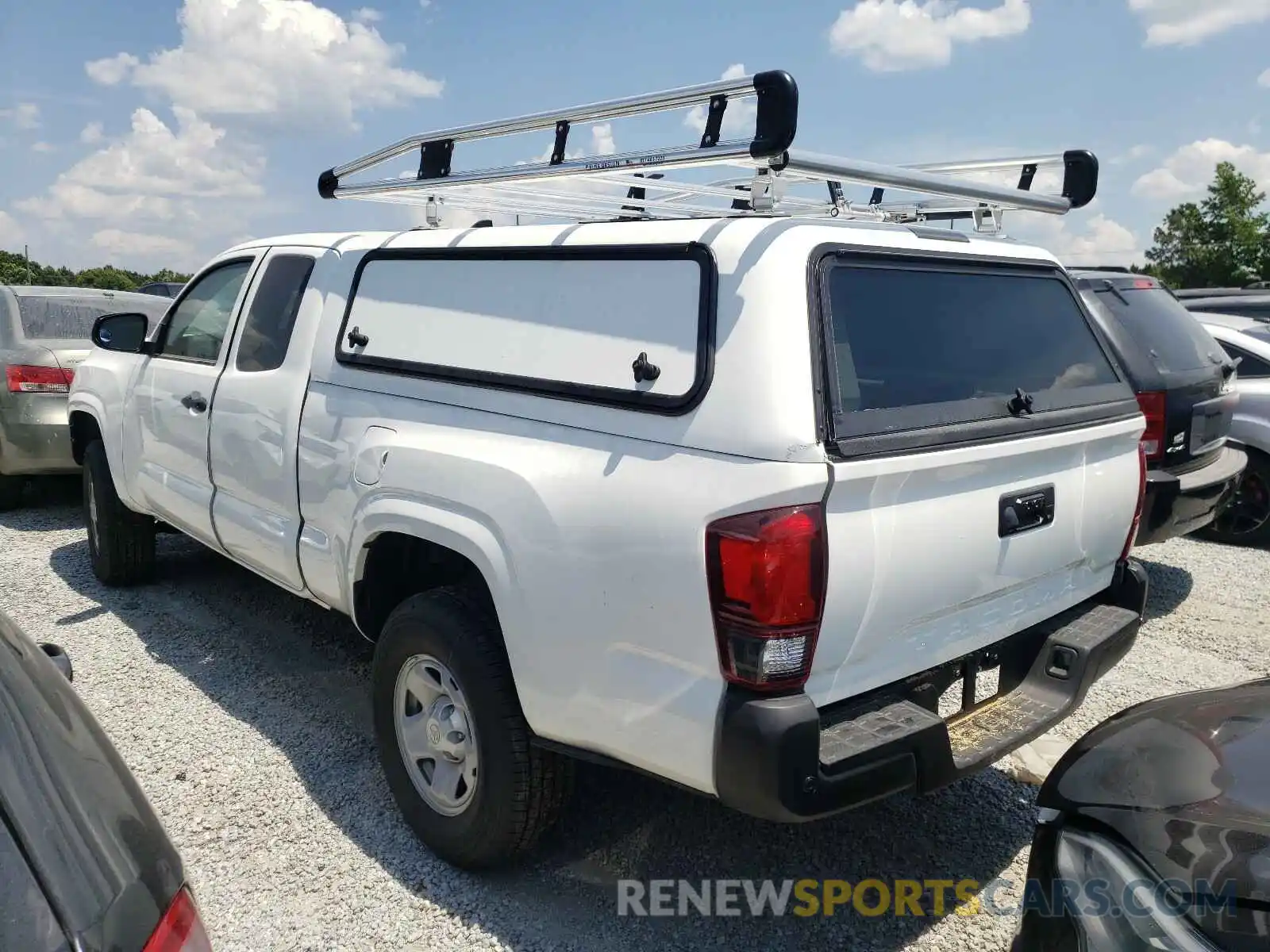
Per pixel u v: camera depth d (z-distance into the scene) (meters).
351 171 3.79
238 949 2.73
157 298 8.48
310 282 3.90
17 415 6.94
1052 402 3.04
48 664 1.90
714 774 2.32
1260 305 9.03
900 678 2.58
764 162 2.41
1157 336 5.44
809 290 2.41
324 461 3.52
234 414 4.11
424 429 3.11
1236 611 5.67
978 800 3.59
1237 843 1.95
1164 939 1.95
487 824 2.89
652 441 2.48
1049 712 2.87
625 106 2.65
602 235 2.82
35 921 1.30
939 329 2.79
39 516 7.49
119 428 5.16
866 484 2.32
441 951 2.74
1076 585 3.23
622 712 2.50
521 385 2.87
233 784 3.58
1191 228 55.41
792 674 2.26
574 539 2.55
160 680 4.46
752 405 2.30
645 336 2.59
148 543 5.60
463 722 2.97
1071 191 3.67
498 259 3.08
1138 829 2.11
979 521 2.66
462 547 2.84
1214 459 5.75
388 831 3.31
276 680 4.48
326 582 3.61
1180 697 2.66
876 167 2.71
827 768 2.26
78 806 1.51
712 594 2.29
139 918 1.39
